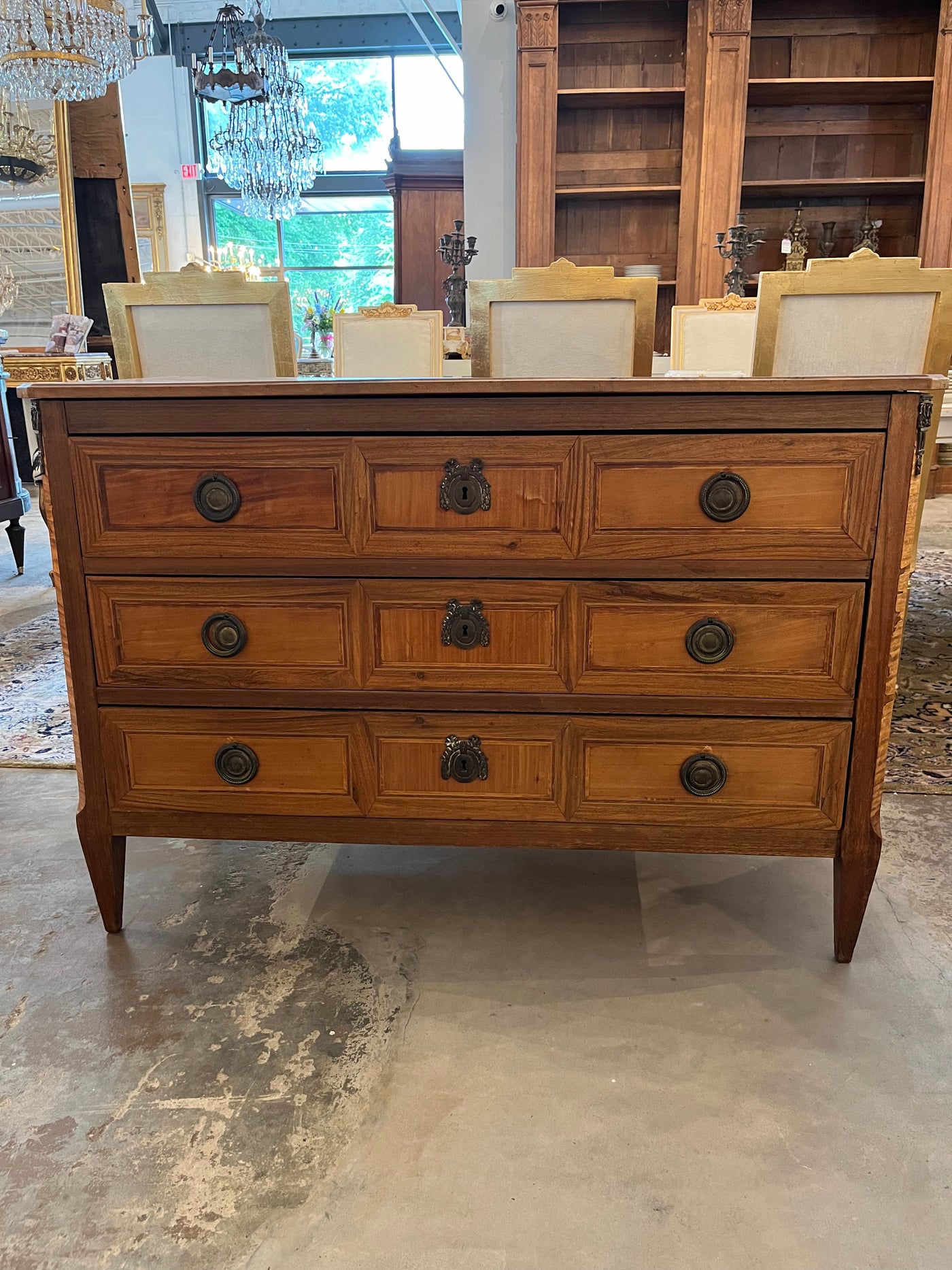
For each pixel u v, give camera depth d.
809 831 1.35
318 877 1.70
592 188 5.43
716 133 5.22
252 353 2.23
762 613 1.27
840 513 1.23
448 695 1.34
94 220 6.10
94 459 1.30
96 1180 1.04
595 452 1.23
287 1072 1.19
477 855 1.78
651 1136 1.09
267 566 1.31
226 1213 0.99
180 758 1.41
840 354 2.23
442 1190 1.02
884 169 5.59
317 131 10.15
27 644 3.12
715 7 5.05
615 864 1.75
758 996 1.34
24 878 1.69
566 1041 1.25
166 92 10.12
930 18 5.30
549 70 5.19
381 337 3.24
